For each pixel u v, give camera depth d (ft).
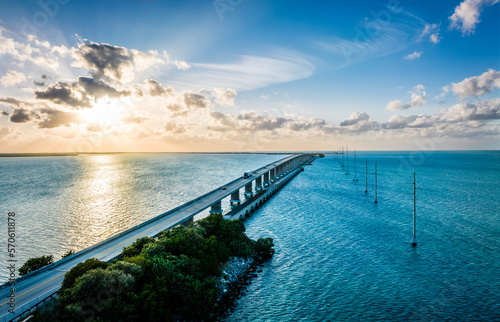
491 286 184.03
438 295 174.29
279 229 320.50
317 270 212.43
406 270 209.46
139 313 127.54
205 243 200.54
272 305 167.53
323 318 153.89
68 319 114.83
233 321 152.66
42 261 181.37
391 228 317.22
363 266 217.56
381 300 170.09
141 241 190.39
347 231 307.37
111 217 394.52
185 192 609.42
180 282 152.97
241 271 212.02
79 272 136.26
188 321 148.87
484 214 383.04
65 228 342.64
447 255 237.45
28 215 409.28
